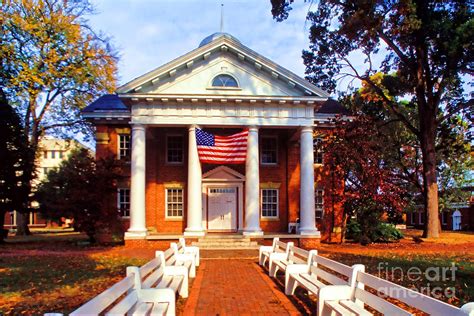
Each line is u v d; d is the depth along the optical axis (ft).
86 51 115.85
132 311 20.74
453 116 101.45
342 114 86.84
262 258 51.62
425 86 92.48
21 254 64.23
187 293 32.09
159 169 90.74
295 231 88.58
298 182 92.12
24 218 128.47
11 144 91.35
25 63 104.88
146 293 23.15
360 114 86.43
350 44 88.12
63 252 67.82
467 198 146.30
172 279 30.45
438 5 76.13
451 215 159.02
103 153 89.66
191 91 78.33
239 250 71.51
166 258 34.42
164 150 91.35
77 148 171.01
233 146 75.56
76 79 116.67
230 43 78.28
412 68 88.99
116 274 43.47
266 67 78.59
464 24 71.31
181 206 90.48
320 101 79.66
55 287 36.19
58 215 83.82
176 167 90.94
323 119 90.94
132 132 78.43
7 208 90.27
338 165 81.51
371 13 69.15
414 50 89.76
